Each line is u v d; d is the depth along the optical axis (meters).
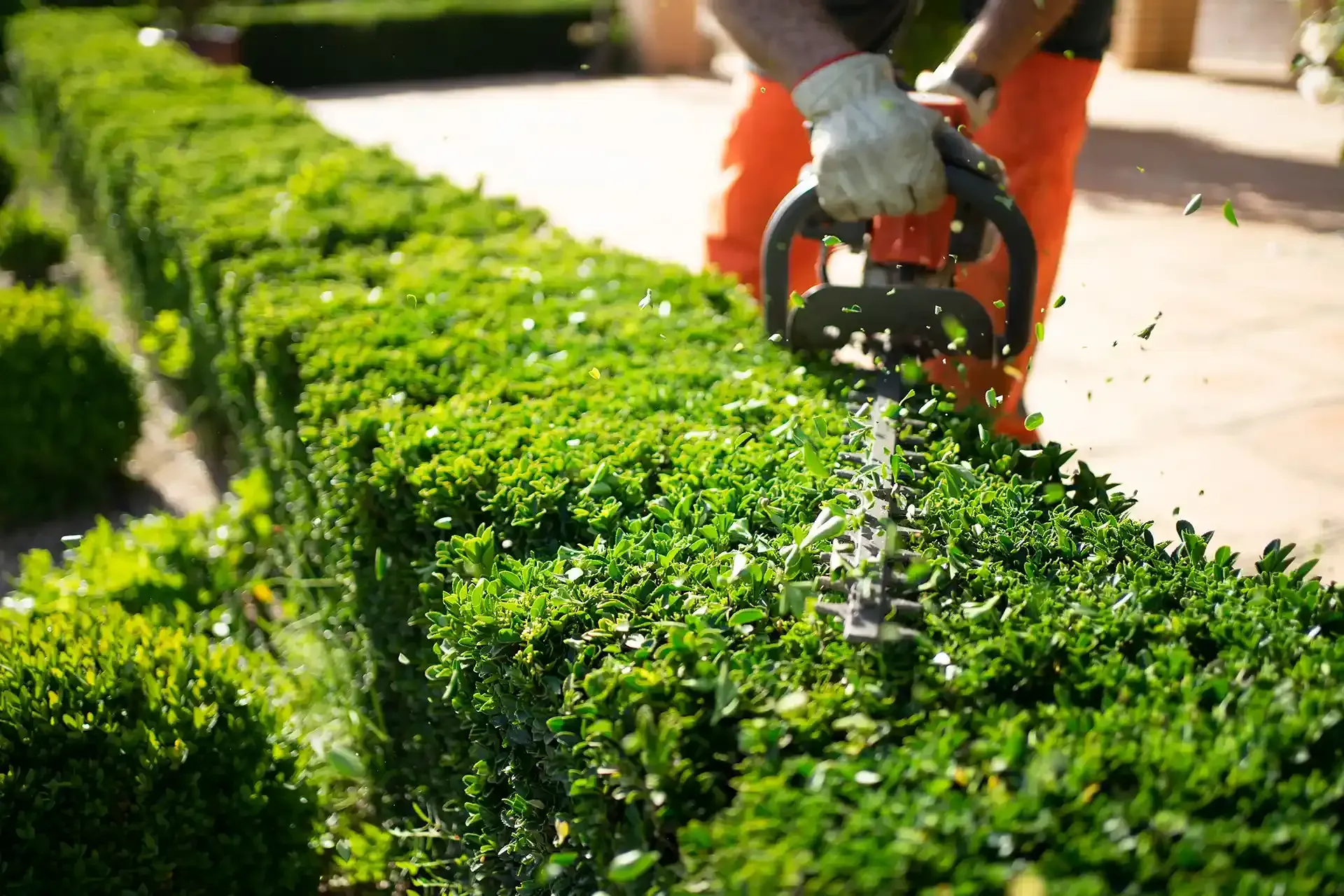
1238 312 5.54
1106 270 6.31
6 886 2.01
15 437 4.50
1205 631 1.37
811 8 2.13
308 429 2.49
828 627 1.38
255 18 14.97
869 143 1.96
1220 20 16.12
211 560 3.59
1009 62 2.33
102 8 13.70
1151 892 0.97
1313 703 1.17
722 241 3.05
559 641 1.52
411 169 4.69
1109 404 4.51
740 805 1.13
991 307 2.65
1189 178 8.50
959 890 0.95
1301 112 10.98
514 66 16.22
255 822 2.26
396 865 2.38
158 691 2.21
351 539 2.40
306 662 3.01
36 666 2.19
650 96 13.54
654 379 2.38
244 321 3.15
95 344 4.67
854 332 2.18
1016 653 1.30
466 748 2.07
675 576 1.56
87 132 6.48
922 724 1.23
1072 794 1.05
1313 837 0.99
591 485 1.88
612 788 1.34
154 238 4.88
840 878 0.99
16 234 7.55
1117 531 1.62
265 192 4.45
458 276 3.23
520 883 1.69
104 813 2.09
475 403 2.34
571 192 8.71
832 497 1.73
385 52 15.55
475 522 2.02
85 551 3.60
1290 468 3.91
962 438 1.96
